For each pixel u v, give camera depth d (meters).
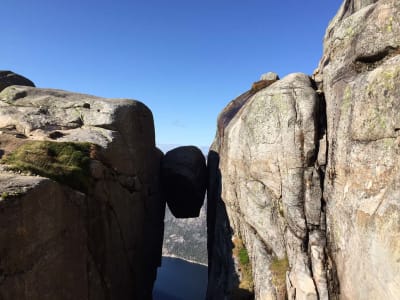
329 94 15.76
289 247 16.92
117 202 20.25
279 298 16.42
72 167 16.25
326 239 15.42
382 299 9.93
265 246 18.94
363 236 11.30
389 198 10.05
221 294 21.42
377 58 12.33
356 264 11.81
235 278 20.34
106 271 17.78
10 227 10.21
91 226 16.39
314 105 17.36
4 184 11.50
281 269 17.14
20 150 16.53
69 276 13.59
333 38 15.66
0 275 9.62
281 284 16.61
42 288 11.51
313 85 19.36
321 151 16.59
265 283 17.44
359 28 13.44
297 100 17.89
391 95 10.57
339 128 14.16
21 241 10.65
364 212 11.31
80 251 14.89
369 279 10.76
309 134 17.12
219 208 27.03
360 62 13.15
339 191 13.95
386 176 10.45
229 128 27.02
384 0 12.18
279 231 18.14
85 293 14.94
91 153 18.41
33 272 11.07
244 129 22.00
